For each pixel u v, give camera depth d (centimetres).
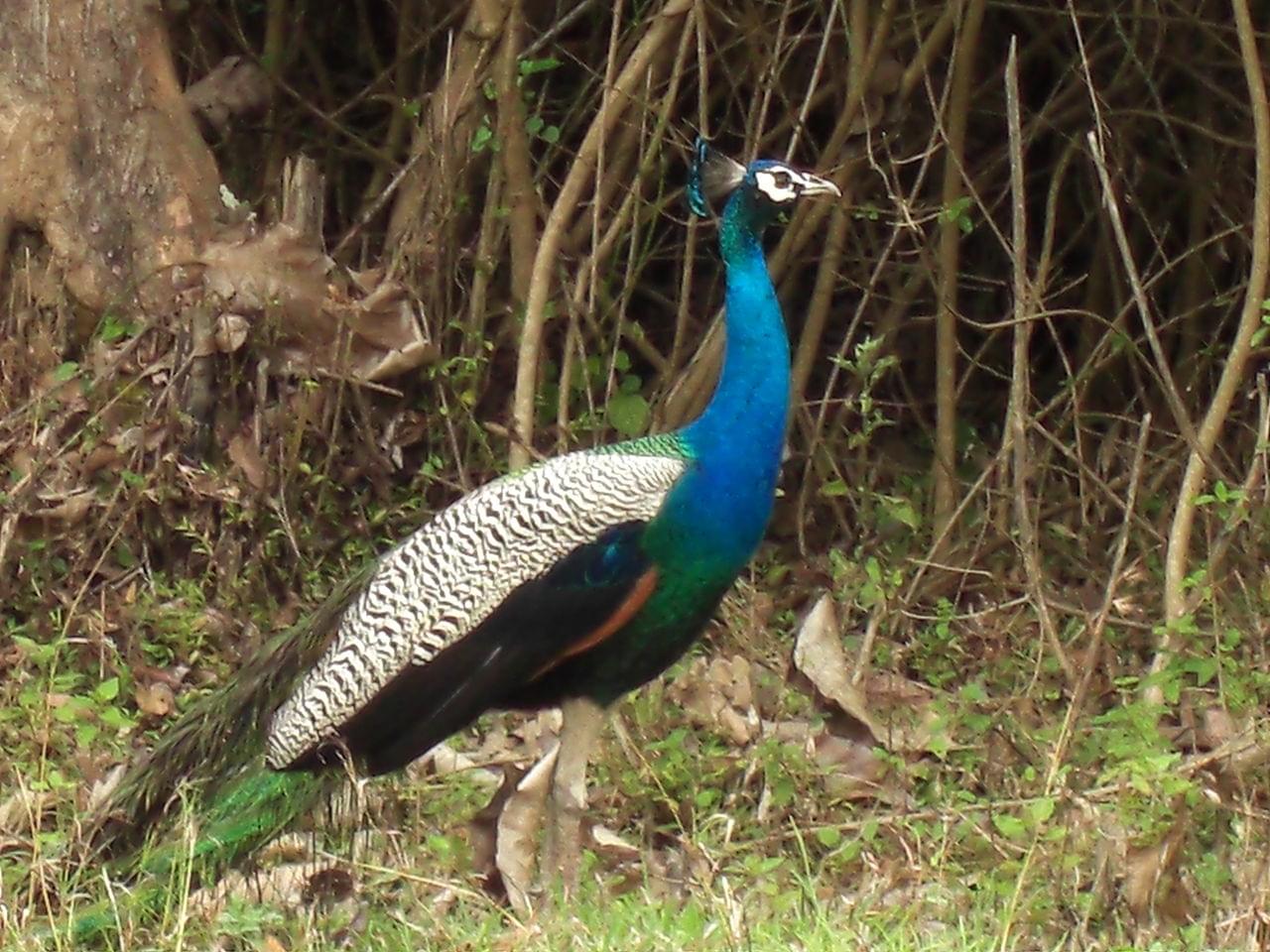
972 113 1414
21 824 891
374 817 880
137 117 1229
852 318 1413
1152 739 934
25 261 1227
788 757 988
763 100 1278
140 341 1201
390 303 1241
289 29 1448
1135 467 1015
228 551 1167
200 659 1107
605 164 1299
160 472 1162
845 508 1350
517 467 1215
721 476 857
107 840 824
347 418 1238
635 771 995
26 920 768
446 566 841
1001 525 1285
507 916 823
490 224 1295
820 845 943
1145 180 1435
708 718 1051
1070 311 1220
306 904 812
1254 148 1291
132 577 1149
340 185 1441
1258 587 1182
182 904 760
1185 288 1413
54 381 1190
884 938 790
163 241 1223
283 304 1209
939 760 1027
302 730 826
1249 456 1350
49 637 1102
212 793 829
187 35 1454
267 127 1429
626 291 1286
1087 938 812
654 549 847
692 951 767
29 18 1222
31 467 1151
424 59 1412
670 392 1294
